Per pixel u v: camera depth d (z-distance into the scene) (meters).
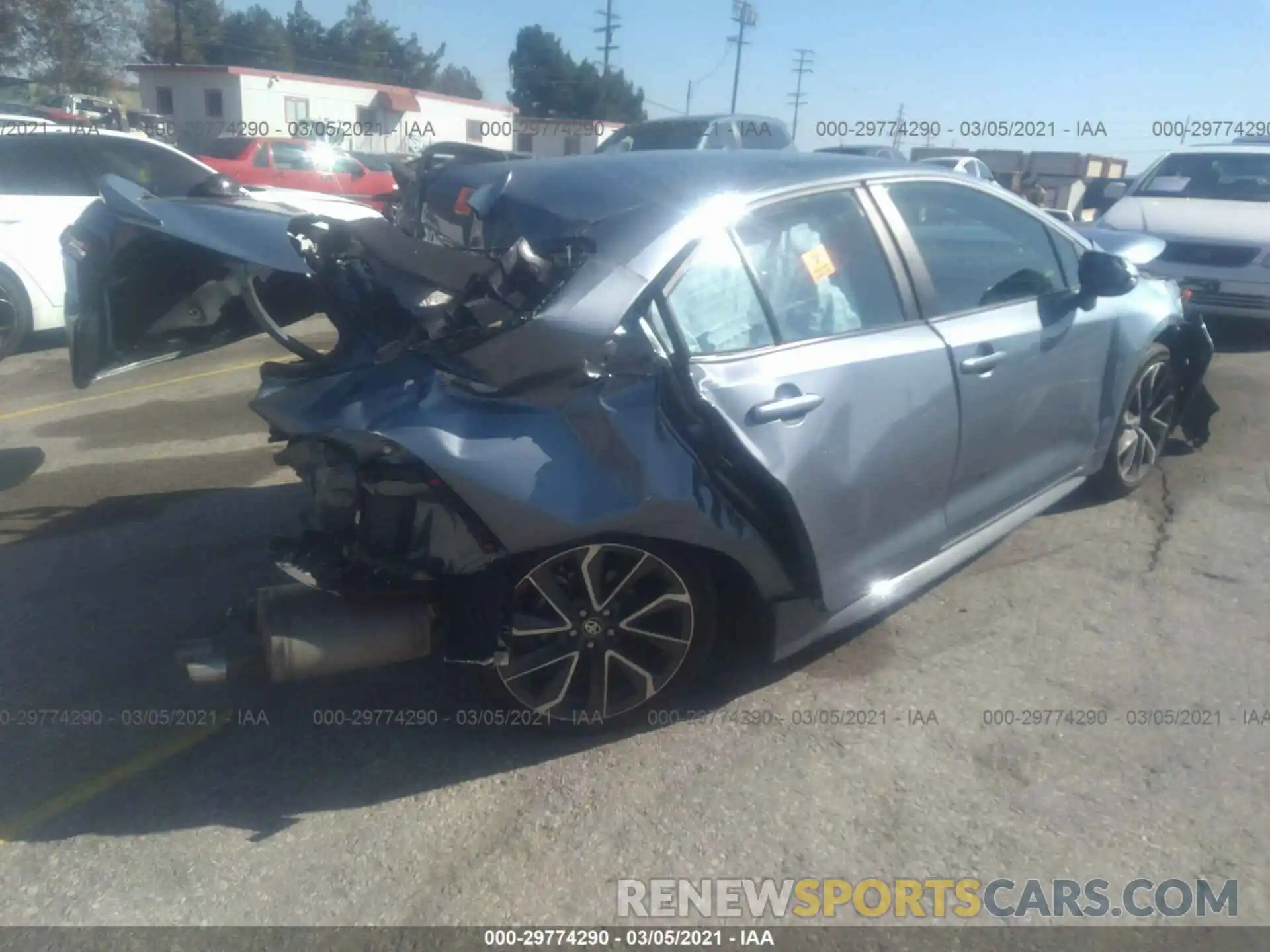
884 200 3.93
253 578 4.74
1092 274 4.51
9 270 8.40
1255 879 2.90
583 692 3.52
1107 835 3.08
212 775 3.40
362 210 9.43
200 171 9.34
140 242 3.83
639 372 3.16
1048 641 4.09
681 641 3.46
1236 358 8.51
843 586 3.62
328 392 3.26
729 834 3.10
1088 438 4.82
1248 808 3.17
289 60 55.69
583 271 3.21
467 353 3.10
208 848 3.08
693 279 3.34
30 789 3.35
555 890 2.90
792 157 4.00
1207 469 5.90
